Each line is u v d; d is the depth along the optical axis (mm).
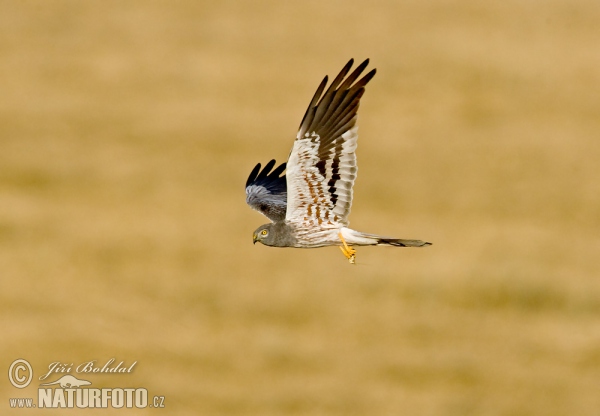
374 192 32531
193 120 39875
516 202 31969
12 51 47781
